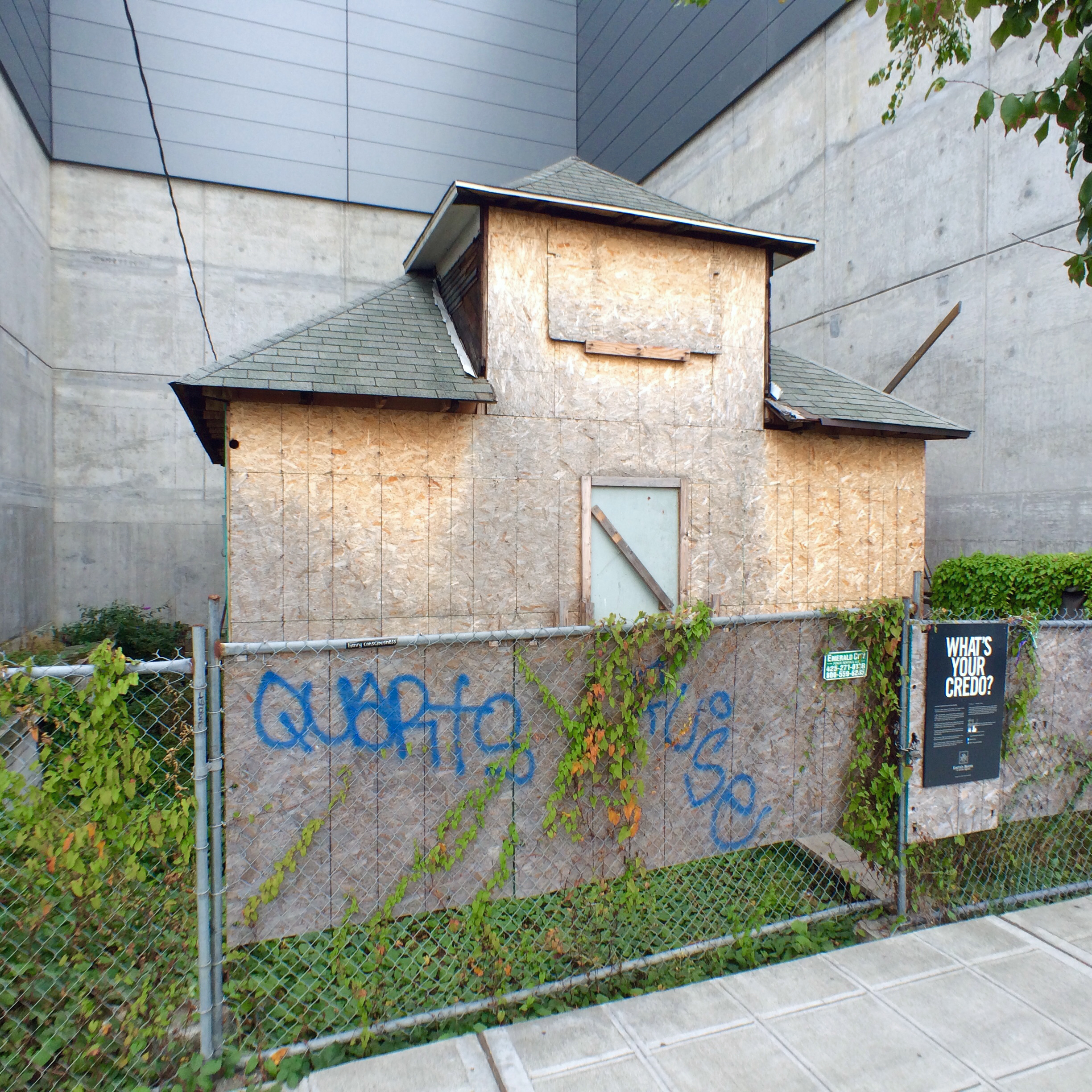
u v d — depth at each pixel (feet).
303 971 11.20
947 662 12.73
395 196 46.62
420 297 25.07
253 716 9.24
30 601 34.60
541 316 22.09
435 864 10.11
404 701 9.91
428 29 48.21
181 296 41.57
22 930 8.66
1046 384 27.45
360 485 20.33
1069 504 26.66
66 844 8.33
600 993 10.66
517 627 21.88
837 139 36.99
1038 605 23.48
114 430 40.14
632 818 11.05
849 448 25.73
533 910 12.12
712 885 13.96
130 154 40.52
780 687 12.18
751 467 24.52
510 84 51.31
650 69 49.32
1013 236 28.43
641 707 11.09
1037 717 13.79
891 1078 8.82
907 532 26.61
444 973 10.80
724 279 24.16
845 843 16.07
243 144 43.06
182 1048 9.17
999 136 29.04
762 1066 9.00
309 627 19.90
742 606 24.35
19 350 33.19
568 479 22.43
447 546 21.16
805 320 39.83
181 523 41.24
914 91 32.78
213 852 9.01
